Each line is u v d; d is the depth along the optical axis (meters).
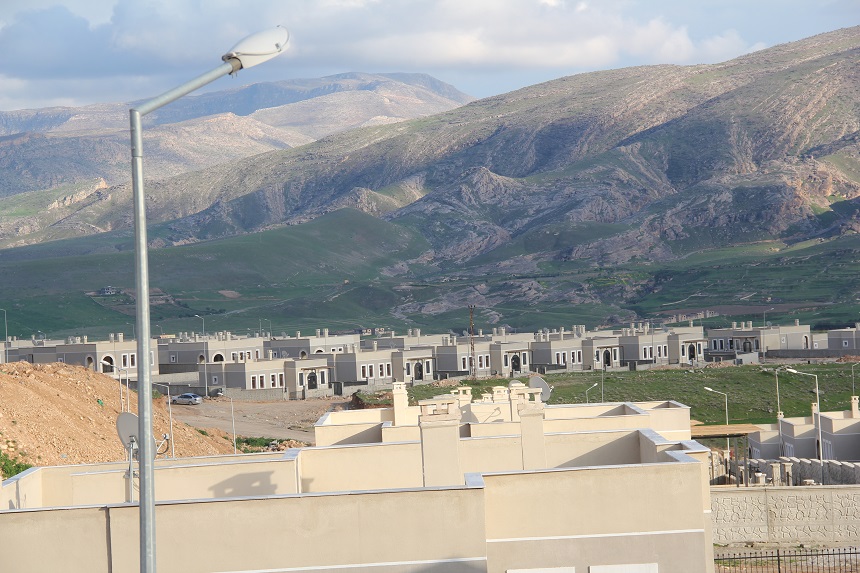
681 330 180.38
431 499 22.12
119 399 83.88
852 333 178.25
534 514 23.00
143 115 15.94
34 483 28.39
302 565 22.02
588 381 150.62
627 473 23.03
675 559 22.94
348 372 153.50
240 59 16.33
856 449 82.62
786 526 50.22
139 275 15.95
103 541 22.02
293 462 26.94
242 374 141.38
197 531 21.98
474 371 162.38
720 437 107.88
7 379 67.50
